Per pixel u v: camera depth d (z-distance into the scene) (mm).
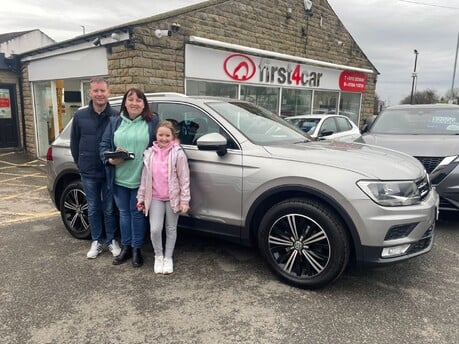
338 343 2494
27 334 2588
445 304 2969
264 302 3004
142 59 7094
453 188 4496
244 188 3311
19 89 11227
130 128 3475
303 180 3037
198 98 3865
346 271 3553
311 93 12141
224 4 8836
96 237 3932
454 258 3854
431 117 6266
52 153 4574
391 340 2520
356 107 14648
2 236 4566
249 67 9617
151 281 3371
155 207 3451
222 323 2723
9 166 9773
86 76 8211
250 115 3961
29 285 3285
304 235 3143
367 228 2854
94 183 3771
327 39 12617
